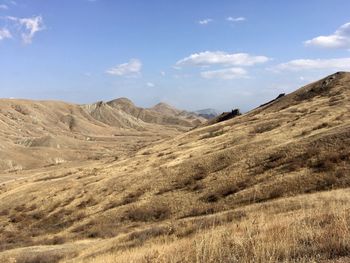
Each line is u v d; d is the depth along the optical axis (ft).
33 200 216.13
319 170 125.59
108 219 161.27
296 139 168.45
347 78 294.05
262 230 38.19
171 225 79.82
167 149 267.80
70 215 182.19
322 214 43.98
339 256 25.55
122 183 196.34
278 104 303.27
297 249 28.09
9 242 163.94
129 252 57.67
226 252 31.94
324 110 215.92
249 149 176.76
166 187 172.96
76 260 81.20
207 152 207.92
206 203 141.28
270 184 130.72
